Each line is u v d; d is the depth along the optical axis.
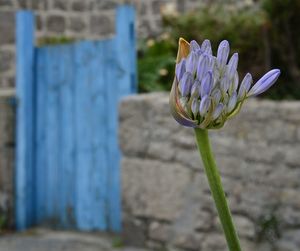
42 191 5.96
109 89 5.43
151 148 4.80
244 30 5.28
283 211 4.10
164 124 4.72
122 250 4.87
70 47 5.71
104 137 5.50
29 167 5.96
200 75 1.00
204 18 5.73
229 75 1.02
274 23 5.12
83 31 7.83
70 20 7.79
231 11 6.08
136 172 4.89
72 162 5.74
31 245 5.30
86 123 5.62
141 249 4.84
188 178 4.57
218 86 1.00
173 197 4.66
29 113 5.95
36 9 7.55
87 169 5.63
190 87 1.00
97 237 5.39
